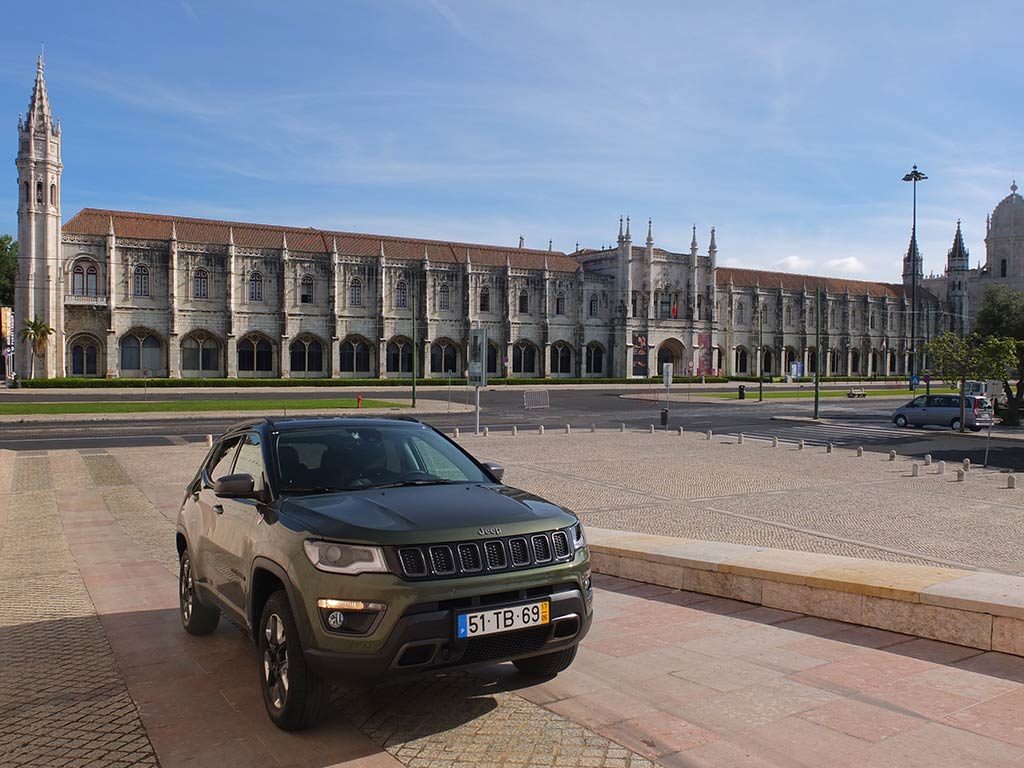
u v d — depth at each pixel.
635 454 32.94
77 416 44.31
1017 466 29.77
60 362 73.69
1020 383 46.62
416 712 6.56
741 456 32.47
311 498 6.98
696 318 112.56
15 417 43.03
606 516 19.50
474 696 6.88
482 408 60.81
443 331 94.25
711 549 11.43
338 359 87.81
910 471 28.14
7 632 9.23
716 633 8.72
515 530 6.35
